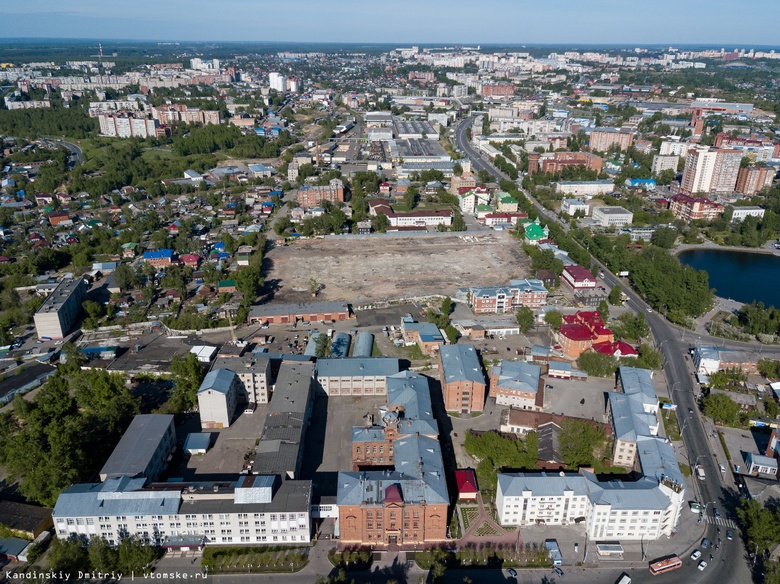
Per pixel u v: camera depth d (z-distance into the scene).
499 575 188.38
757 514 199.38
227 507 195.50
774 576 177.62
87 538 196.38
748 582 186.25
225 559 193.50
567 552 197.38
